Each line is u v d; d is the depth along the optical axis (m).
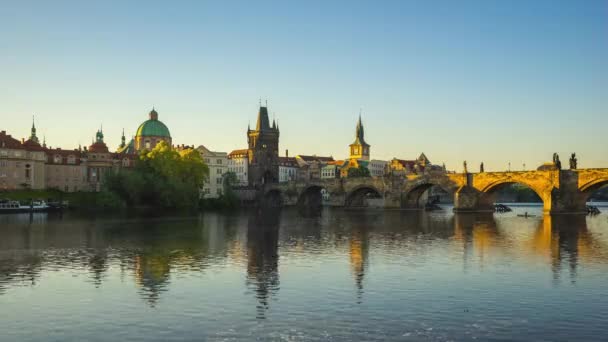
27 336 35.88
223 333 36.44
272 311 41.59
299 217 157.12
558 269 58.78
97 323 38.59
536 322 38.72
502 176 180.50
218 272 57.00
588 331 36.75
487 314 40.75
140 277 54.25
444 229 111.31
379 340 35.03
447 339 35.25
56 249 75.25
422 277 54.31
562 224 125.38
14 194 189.62
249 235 96.69
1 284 50.88
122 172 195.62
